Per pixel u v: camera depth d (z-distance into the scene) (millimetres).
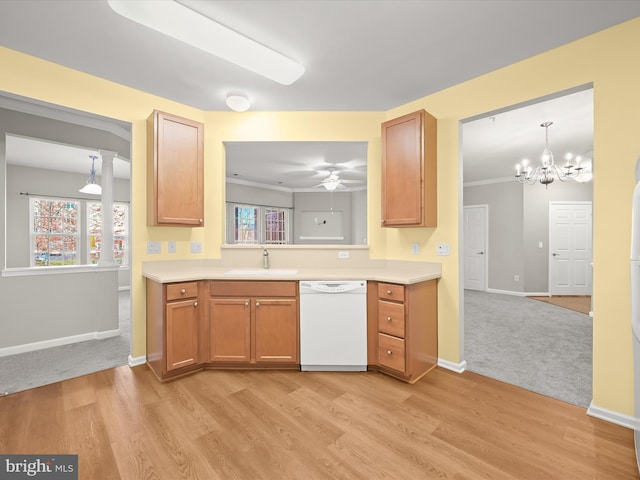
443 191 2658
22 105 2625
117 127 3113
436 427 1804
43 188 6016
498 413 1949
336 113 3037
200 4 1668
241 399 2104
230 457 1552
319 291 2500
